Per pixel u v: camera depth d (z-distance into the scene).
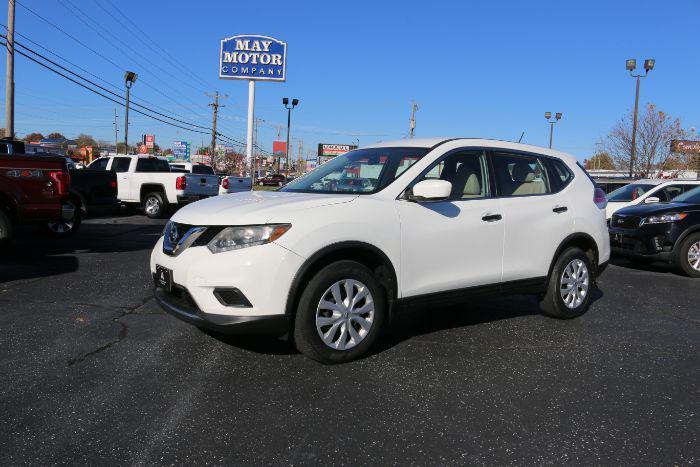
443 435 3.09
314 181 4.99
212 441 2.94
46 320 5.05
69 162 18.55
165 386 3.63
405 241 4.32
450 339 4.86
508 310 6.03
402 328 5.16
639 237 9.08
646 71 26.73
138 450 2.83
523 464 2.81
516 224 5.07
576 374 4.11
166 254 4.15
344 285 4.06
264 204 4.04
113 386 3.61
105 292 6.21
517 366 4.23
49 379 3.70
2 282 6.61
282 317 3.80
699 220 8.75
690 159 34.75
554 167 5.72
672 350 4.77
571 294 5.62
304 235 3.84
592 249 5.87
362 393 3.62
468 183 4.94
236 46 35.34
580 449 2.98
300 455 2.83
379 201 4.29
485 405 3.50
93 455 2.77
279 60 35.69
